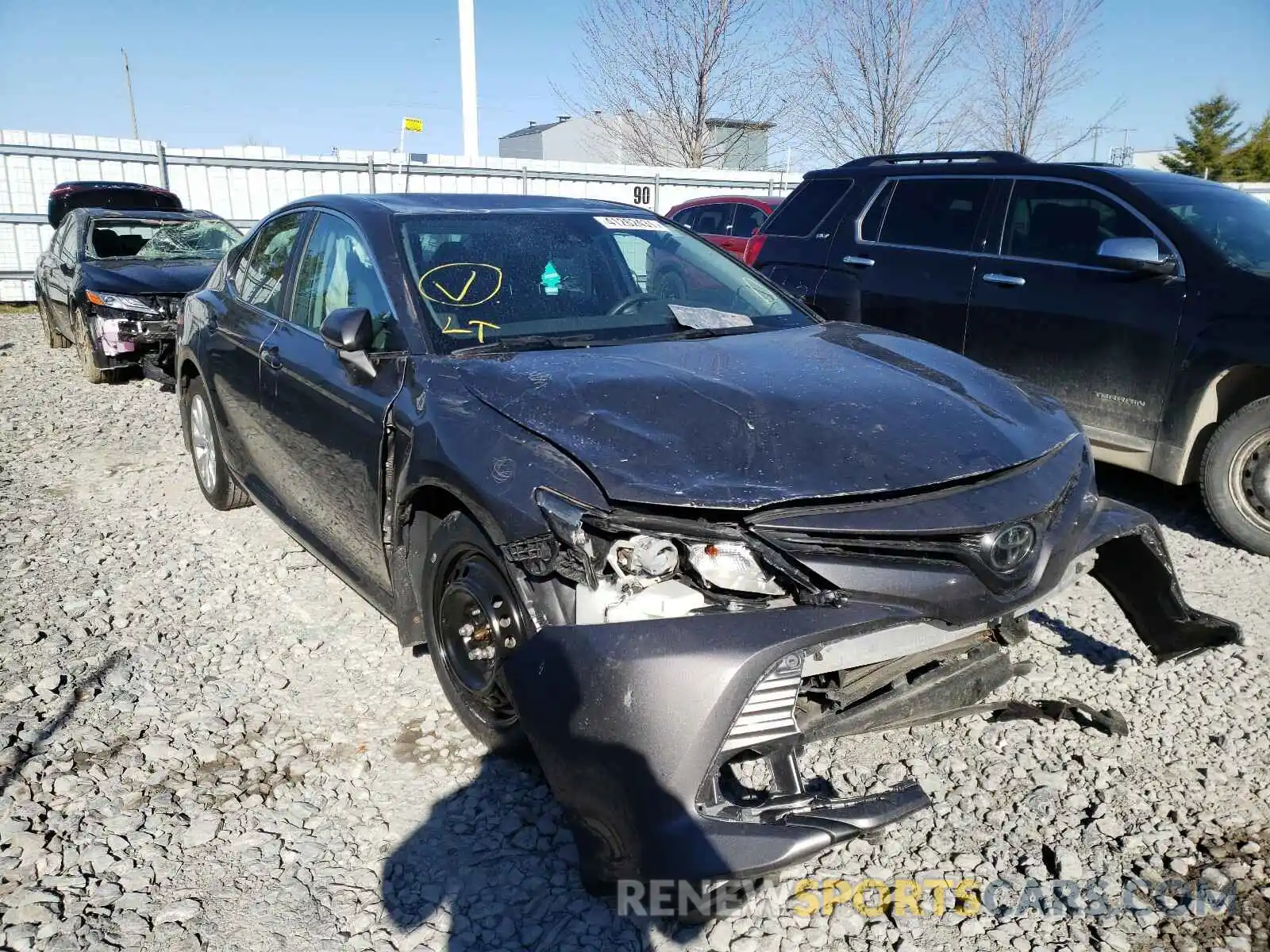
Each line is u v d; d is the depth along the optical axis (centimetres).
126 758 308
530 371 289
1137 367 520
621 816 215
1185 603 324
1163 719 331
